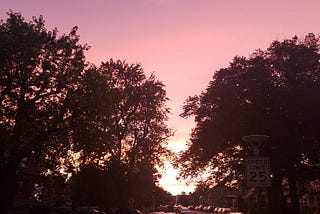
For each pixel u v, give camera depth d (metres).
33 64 28.31
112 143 33.62
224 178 41.66
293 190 40.78
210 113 39.69
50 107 29.14
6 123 28.12
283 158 35.47
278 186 37.75
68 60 30.30
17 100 28.55
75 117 30.36
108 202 67.62
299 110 35.09
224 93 38.44
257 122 35.25
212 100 39.28
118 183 55.94
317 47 39.53
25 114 28.02
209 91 39.66
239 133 36.47
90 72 31.39
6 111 28.19
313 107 34.59
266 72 37.81
